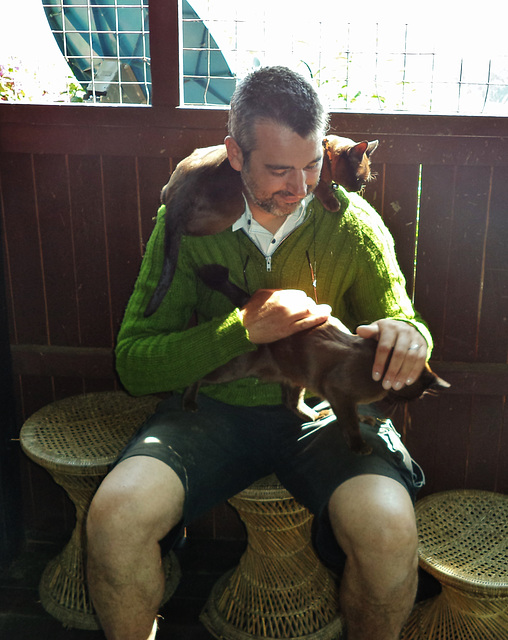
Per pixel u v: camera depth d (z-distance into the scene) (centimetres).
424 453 258
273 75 162
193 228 186
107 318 258
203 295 198
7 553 259
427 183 232
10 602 240
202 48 250
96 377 261
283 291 182
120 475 163
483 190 231
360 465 168
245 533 272
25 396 269
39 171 243
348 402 172
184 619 232
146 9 266
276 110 159
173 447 175
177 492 165
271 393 199
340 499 162
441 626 212
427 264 241
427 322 246
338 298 198
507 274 238
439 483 261
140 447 174
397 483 164
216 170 184
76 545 235
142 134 234
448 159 228
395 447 182
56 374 262
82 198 245
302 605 223
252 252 190
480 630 206
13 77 272
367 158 214
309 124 160
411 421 254
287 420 197
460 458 257
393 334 170
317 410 203
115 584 157
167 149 235
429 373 170
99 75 276
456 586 186
